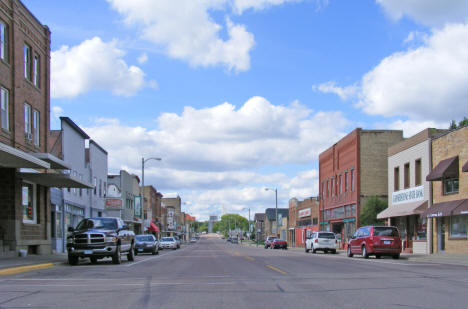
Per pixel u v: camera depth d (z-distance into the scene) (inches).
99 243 863.7
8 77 1010.7
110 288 475.8
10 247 1008.9
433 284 507.2
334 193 2228.1
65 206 1475.1
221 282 534.0
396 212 1430.9
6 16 1010.1
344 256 1341.0
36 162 892.6
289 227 3366.1
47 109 1240.8
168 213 4722.0
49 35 1259.2
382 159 1876.2
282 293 438.9
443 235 1215.6
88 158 1785.2
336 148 2196.1
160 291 452.4
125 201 2454.5
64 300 393.4
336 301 389.4
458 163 1137.4
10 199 1016.9
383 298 404.8
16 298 404.8
